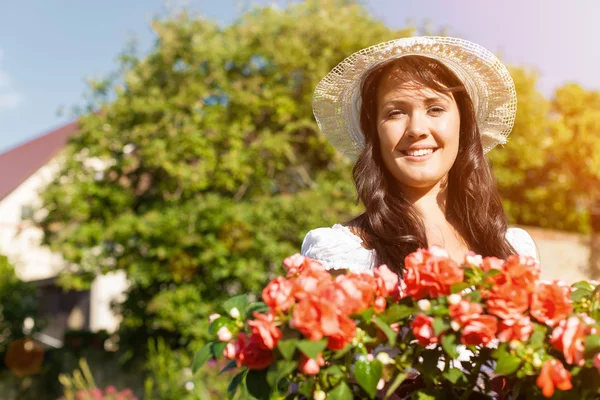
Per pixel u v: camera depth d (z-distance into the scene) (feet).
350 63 7.04
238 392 14.02
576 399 4.33
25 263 42.57
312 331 4.17
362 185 6.72
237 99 28.27
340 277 4.52
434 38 6.48
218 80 28.84
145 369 30.42
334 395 4.40
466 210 6.73
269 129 30.40
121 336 31.91
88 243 28.84
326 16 30.58
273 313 4.40
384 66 6.65
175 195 29.12
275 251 27.14
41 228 31.24
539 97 41.37
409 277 4.63
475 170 6.81
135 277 28.17
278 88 29.17
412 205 6.63
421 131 6.30
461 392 4.79
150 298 29.68
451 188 6.81
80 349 34.19
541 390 4.42
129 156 29.48
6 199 54.65
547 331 4.45
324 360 4.47
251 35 29.89
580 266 35.60
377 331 4.51
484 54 6.88
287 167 30.58
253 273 27.07
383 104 6.56
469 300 4.45
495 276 4.54
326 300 4.23
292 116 30.30
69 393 24.91
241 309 4.84
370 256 6.21
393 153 6.46
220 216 27.17
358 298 4.39
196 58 29.37
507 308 4.34
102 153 29.37
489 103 7.49
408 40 6.50
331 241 6.29
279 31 30.55
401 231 6.30
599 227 47.62
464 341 4.32
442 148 6.42
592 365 4.26
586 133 44.86
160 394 22.99
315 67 29.32
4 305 36.99
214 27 30.73
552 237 35.45
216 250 26.84
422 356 4.57
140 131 28.35
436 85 6.41
